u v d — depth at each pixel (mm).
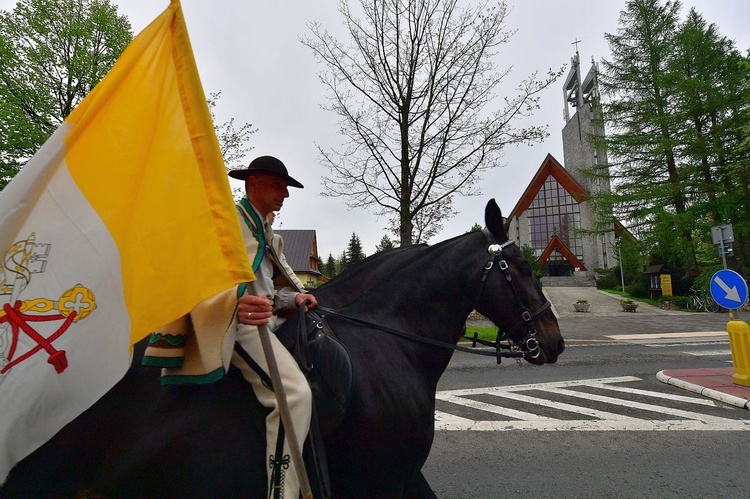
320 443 1826
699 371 8523
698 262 27016
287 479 1674
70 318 1491
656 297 29453
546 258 48406
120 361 1521
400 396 2115
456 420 5789
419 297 2482
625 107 26438
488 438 5102
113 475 1710
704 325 17547
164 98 1717
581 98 51656
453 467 4277
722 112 24484
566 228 48875
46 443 1698
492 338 12258
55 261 1502
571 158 54156
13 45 14891
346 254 88250
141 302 1572
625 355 11078
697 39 25188
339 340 2156
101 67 16188
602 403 6633
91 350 1499
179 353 1692
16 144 13680
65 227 1528
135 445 1714
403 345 2324
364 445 1973
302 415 1772
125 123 1655
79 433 1749
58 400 1466
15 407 1414
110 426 1775
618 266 37344
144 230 1616
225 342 1687
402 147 11828
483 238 2758
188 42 1735
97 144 1611
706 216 24828
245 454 1717
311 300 2182
